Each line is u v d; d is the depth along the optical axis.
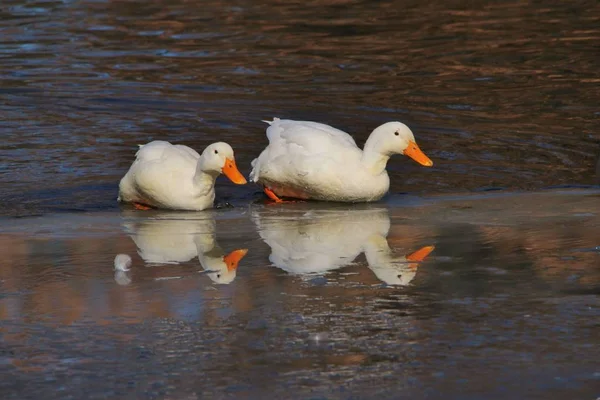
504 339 8.30
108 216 13.18
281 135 14.38
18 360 7.99
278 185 14.23
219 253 11.09
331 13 28.97
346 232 12.07
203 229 12.37
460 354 8.02
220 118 18.89
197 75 22.39
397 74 22.34
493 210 13.17
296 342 8.27
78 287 9.79
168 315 8.93
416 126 18.33
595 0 29.84
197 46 25.31
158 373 7.73
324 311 8.99
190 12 29.48
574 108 19.45
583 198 13.87
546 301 9.20
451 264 10.47
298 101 20.12
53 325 8.72
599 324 8.61
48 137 17.47
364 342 8.27
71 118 18.80
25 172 15.34
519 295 9.38
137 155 13.98
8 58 23.83
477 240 11.49
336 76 22.19
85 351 8.15
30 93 20.64
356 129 18.11
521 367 7.78
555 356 7.97
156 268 10.47
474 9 29.16
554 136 17.61
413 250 11.09
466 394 7.36
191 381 7.59
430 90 20.97
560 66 22.77
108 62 23.59
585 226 12.11
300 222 12.73
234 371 7.75
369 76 22.17
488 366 7.80
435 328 8.55
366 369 7.77
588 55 23.67
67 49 24.88
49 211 13.41
